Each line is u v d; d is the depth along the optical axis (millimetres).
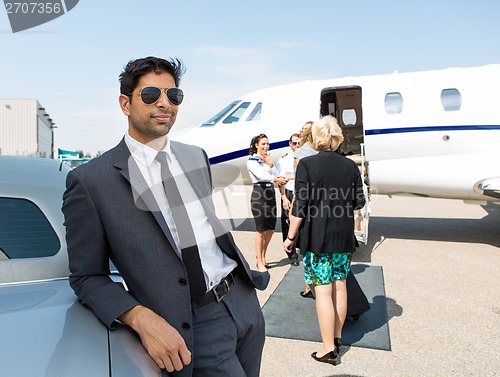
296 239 2885
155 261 1263
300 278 4645
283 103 7512
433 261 5465
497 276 4816
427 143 6824
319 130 2840
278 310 3732
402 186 7141
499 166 6445
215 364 1408
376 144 7059
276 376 2656
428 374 2676
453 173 6715
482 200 7039
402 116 6926
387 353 2961
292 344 3104
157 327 1157
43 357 997
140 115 1278
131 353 1093
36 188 1674
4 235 1497
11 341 1039
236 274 1576
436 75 7059
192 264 1355
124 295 1228
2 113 31578
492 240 6754
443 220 8688
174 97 1295
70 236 1274
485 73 6855
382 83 7211
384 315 3625
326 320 2812
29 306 1228
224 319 1452
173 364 1157
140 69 1258
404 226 8000
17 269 1422
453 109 6742
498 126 6492
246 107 7738
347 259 2887
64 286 1392
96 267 1278
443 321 3518
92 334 1126
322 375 2674
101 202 1241
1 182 1661
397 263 5363
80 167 1290
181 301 1279
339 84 7348
